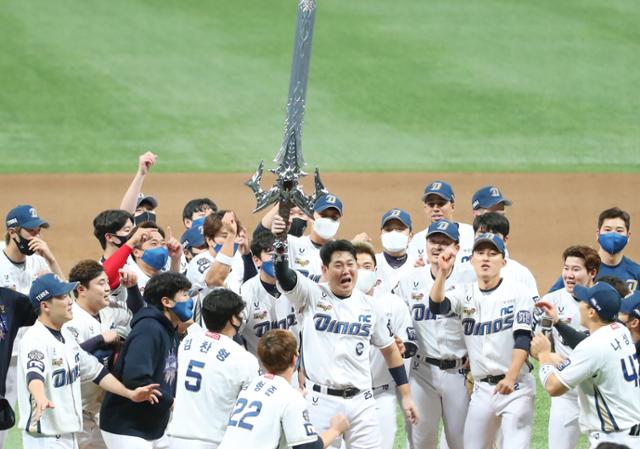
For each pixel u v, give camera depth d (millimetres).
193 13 124000
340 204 41625
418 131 97562
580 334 34500
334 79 107500
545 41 116500
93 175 87750
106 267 35906
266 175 87875
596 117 99938
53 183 85875
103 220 38969
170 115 100188
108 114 99812
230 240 36750
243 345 38344
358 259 36594
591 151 92750
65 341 32562
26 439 32250
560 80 107500
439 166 90000
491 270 37156
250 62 112000
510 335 37250
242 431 28781
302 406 28922
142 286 37438
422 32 119000
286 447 29297
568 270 37938
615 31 119125
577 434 37688
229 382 31000
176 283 32562
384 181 86312
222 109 101688
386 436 37344
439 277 36281
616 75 108562
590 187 84438
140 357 32062
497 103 102750
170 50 113750
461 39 117188
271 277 37625
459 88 105812
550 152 92812
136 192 44188
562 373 31953
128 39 115688
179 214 78500
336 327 34188
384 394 37875
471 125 98688
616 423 31781
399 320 37844
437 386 38938
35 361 31562
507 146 94250
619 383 31672
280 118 100250
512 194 83312
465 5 127250
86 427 35156
